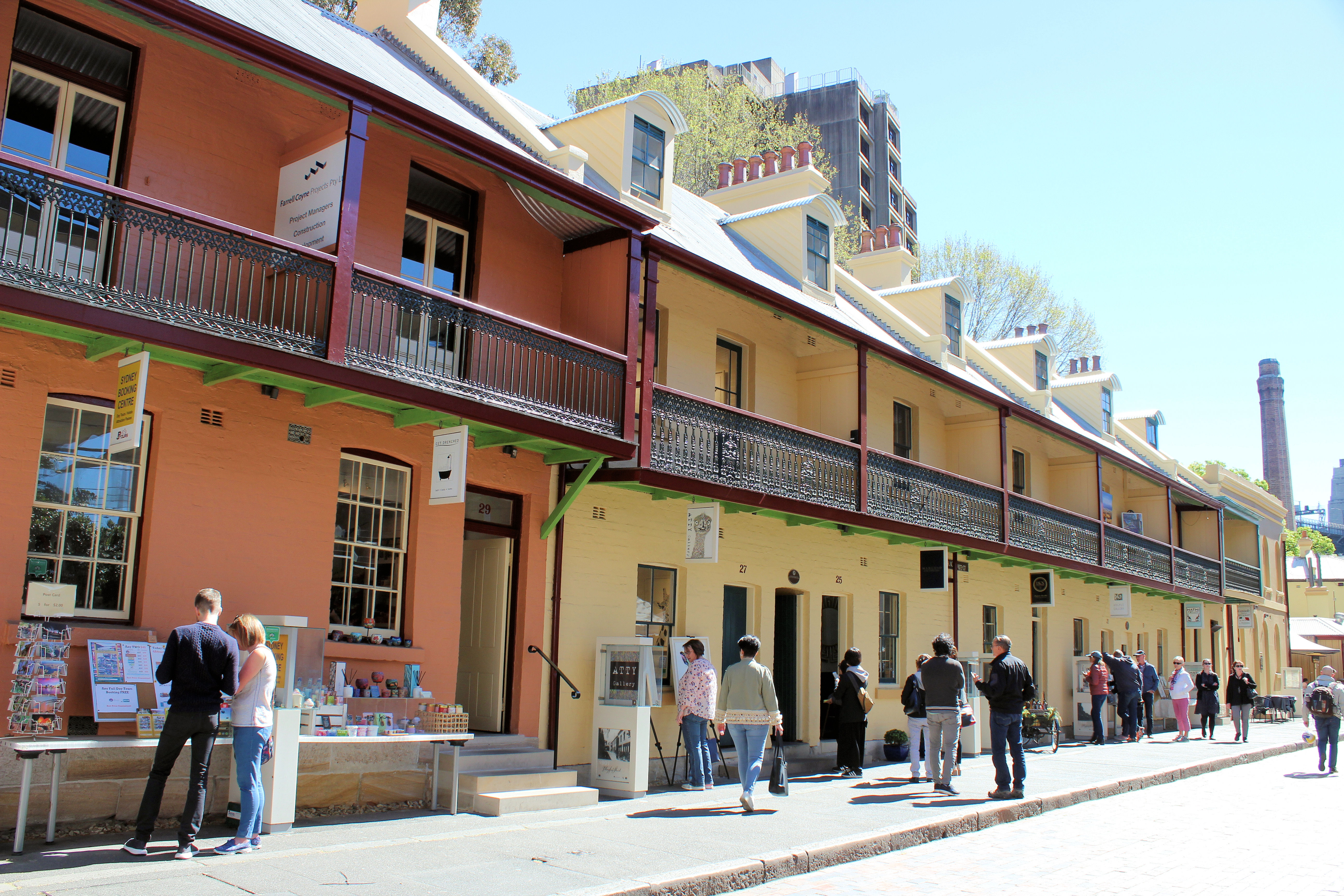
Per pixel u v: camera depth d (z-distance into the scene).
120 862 6.74
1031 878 7.79
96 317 7.41
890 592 18.00
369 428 10.41
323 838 7.91
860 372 15.41
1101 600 25.80
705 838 8.53
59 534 8.36
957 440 20.34
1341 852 9.25
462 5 24.80
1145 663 23.09
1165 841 9.61
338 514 10.21
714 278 12.80
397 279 9.28
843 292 22.09
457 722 9.66
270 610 9.38
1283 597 40.50
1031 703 19.03
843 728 13.52
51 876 6.27
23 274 7.11
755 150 31.55
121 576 8.66
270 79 8.78
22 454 8.03
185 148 9.39
